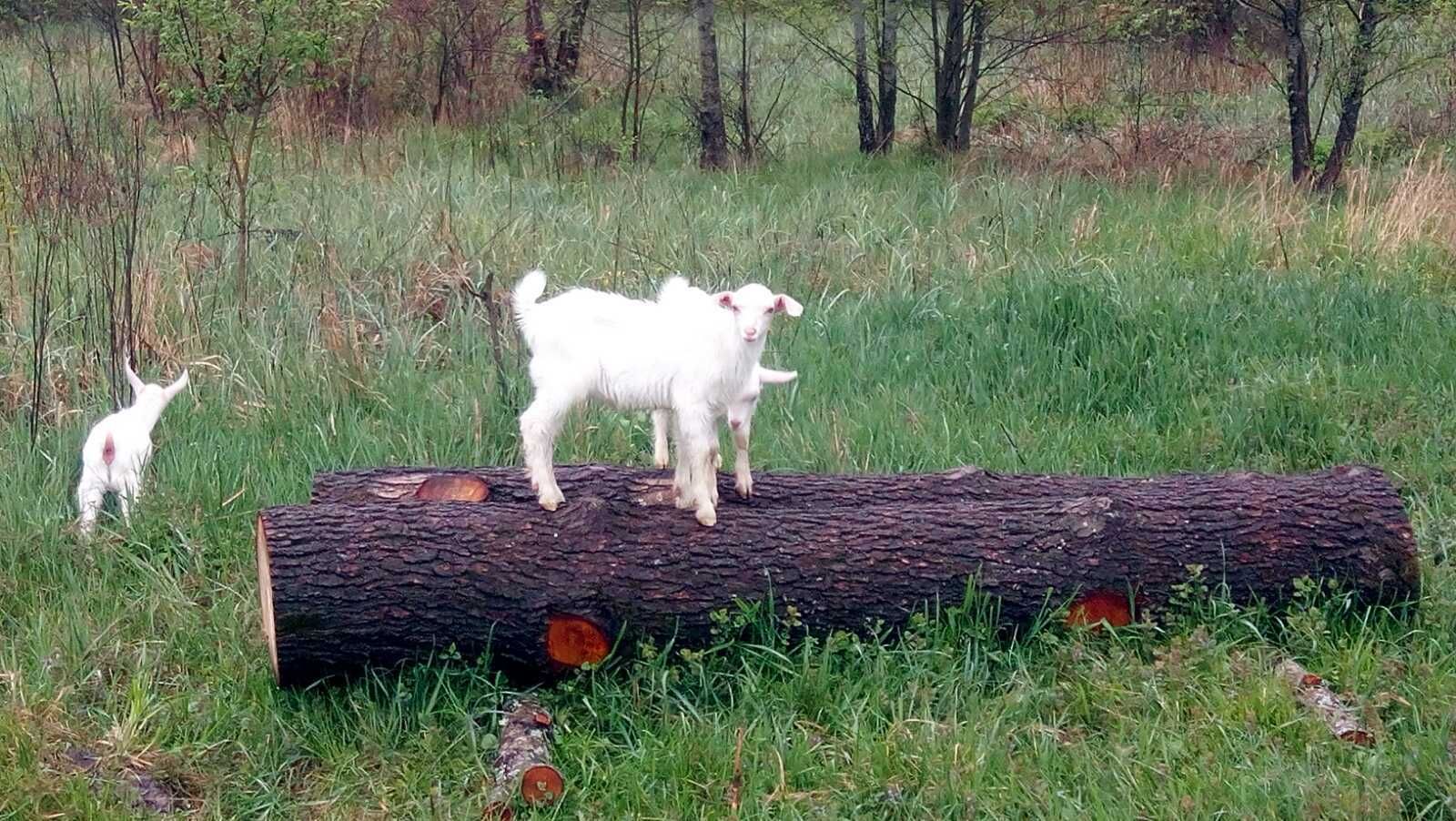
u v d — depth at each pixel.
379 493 4.50
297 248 6.88
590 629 4.13
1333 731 4.03
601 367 4.13
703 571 4.18
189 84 7.34
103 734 4.09
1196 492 4.46
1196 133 10.22
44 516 4.89
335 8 6.81
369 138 9.91
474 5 11.77
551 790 3.89
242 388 5.74
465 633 4.11
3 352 5.82
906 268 6.98
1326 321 6.30
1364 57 8.62
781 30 14.17
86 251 6.62
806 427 5.43
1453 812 3.71
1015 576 4.27
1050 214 7.93
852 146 10.97
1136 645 4.31
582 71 12.53
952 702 4.13
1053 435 5.56
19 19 13.39
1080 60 12.16
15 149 8.46
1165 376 5.94
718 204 8.33
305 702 4.16
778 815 3.86
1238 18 12.63
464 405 5.59
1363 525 4.39
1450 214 7.59
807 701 4.16
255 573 4.67
